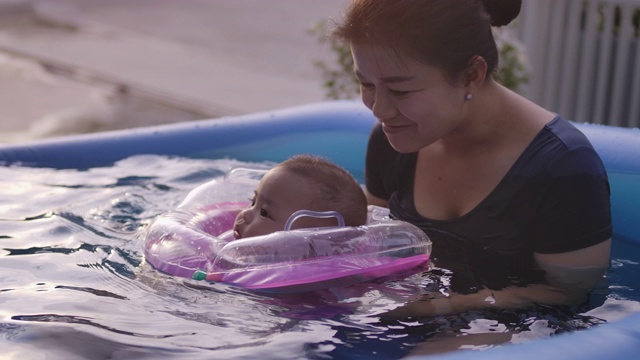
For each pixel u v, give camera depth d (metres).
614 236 2.81
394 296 2.14
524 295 2.15
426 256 2.31
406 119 2.12
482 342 1.90
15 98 6.43
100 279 2.26
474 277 2.26
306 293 2.15
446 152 2.44
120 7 9.89
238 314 2.04
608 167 2.99
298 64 7.75
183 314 2.04
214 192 2.71
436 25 2.01
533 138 2.29
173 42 8.41
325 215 2.30
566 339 1.82
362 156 3.67
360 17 2.03
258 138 3.81
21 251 2.47
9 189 3.09
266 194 2.37
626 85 4.93
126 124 5.98
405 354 1.85
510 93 2.36
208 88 6.91
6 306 2.06
